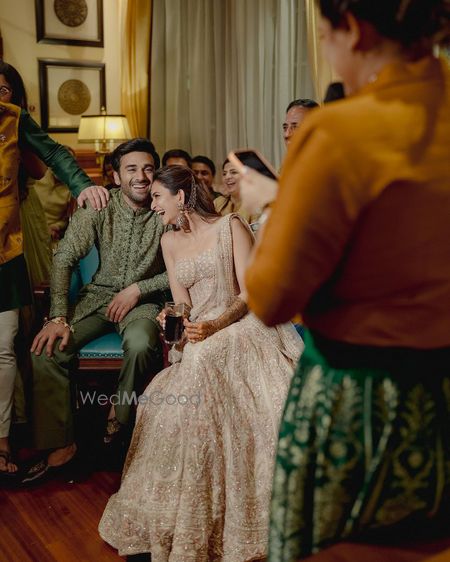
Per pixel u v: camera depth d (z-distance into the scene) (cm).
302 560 108
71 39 627
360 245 99
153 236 309
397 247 98
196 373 224
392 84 98
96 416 338
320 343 110
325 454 108
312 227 95
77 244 303
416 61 100
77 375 300
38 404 282
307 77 485
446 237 99
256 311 103
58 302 294
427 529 113
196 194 258
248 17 524
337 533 112
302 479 112
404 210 96
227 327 241
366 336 104
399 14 95
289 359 243
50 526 253
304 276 97
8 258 275
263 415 225
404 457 105
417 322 102
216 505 217
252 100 534
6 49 606
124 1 611
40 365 281
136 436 239
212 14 583
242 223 256
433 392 105
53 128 634
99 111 651
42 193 501
